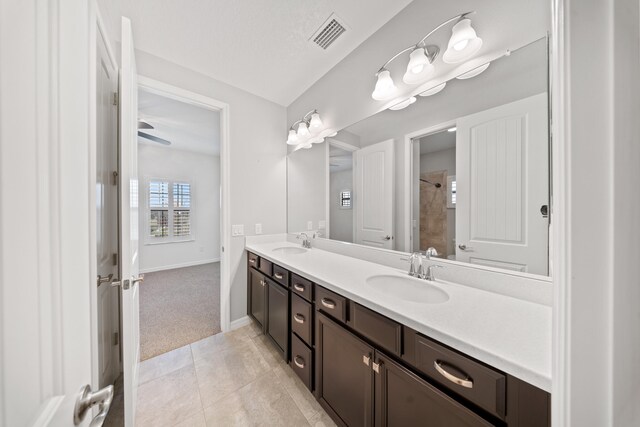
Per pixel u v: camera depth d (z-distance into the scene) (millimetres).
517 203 958
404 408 797
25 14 325
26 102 326
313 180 2131
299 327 1399
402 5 1327
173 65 1782
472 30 990
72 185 412
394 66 1403
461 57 1073
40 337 346
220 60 1768
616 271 338
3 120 291
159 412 1242
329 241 1964
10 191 305
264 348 1826
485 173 1049
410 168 1354
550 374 498
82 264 433
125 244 993
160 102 2422
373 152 1573
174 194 4395
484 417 611
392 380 838
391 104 1432
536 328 702
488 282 1020
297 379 1490
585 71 343
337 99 1840
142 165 4066
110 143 1273
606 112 334
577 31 347
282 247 2145
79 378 418
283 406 1283
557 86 368
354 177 1726
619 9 328
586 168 347
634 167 338
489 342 628
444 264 1168
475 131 1074
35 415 326
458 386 654
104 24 1136
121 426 1201
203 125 3109
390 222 1473
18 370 305
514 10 943
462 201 1128
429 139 1256
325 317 1170
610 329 339
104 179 1174
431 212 1260
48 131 366
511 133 968
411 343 775
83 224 437
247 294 2205
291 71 1913
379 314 886
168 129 3277
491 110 1021
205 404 1294
